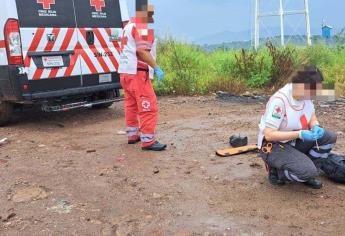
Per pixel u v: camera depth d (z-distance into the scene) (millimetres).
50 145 6387
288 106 4375
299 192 4500
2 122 7574
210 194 4508
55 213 4227
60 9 7273
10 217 4168
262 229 3836
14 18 6738
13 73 6809
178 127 7129
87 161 5598
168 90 10352
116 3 8117
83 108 8961
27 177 5094
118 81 8133
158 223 3988
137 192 4609
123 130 7121
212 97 9945
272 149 4508
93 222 4051
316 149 4672
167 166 5312
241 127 7035
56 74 7207
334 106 8539
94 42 7738
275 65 11016
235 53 12375
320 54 12523
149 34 5691
